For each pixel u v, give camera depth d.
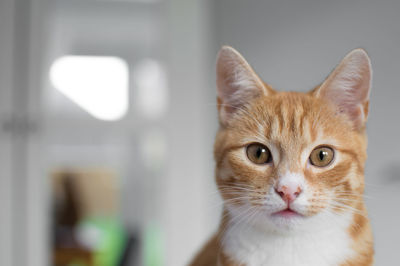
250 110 0.93
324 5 1.49
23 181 2.18
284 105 0.90
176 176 2.21
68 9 2.17
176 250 2.19
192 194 2.21
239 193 0.87
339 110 0.90
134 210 2.20
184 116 2.22
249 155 0.89
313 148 0.85
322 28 1.50
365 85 0.87
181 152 2.22
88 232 2.19
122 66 2.19
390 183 1.21
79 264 2.17
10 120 2.17
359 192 0.86
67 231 2.19
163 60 2.22
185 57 2.22
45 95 2.19
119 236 2.19
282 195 0.81
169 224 2.20
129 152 2.20
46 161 2.19
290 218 0.81
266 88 0.95
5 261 2.14
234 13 2.13
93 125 2.19
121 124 2.20
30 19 2.16
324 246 0.82
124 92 2.20
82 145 2.20
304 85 1.60
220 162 0.94
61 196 2.19
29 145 2.18
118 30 2.19
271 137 0.87
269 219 0.83
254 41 1.97
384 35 1.22
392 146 1.20
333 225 0.83
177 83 2.22
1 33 2.15
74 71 2.18
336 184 0.83
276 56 1.80
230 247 0.87
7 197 2.16
